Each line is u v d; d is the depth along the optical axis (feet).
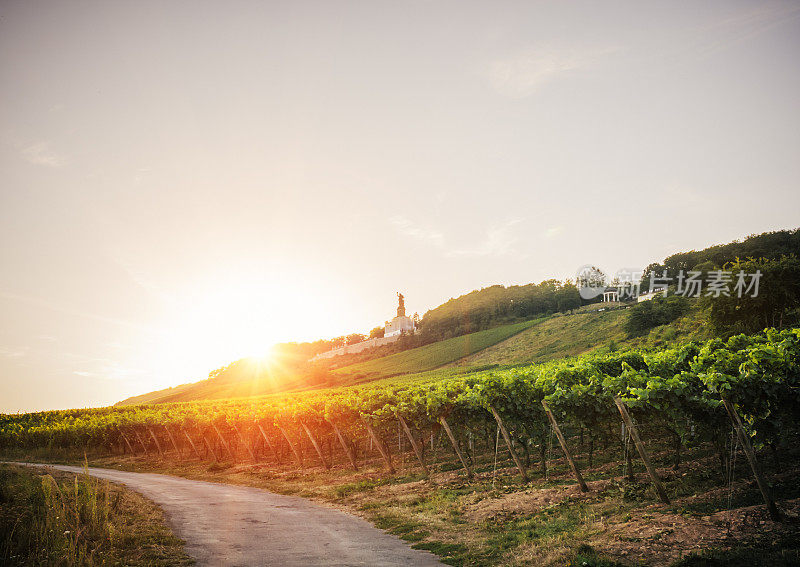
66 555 26.58
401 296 592.60
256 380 437.17
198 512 45.50
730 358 34.60
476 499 42.42
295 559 29.04
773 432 33.65
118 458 120.47
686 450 50.31
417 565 27.07
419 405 61.52
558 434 41.52
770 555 21.20
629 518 29.73
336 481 64.64
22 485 41.60
